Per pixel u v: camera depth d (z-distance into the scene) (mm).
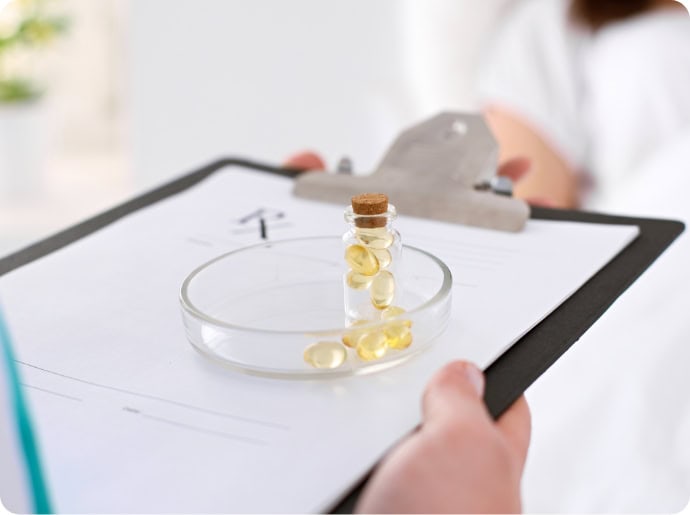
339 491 325
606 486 661
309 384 375
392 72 1215
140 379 382
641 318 671
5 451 311
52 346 405
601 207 886
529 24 903
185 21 1229
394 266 419
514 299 428
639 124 849
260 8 1214
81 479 333
